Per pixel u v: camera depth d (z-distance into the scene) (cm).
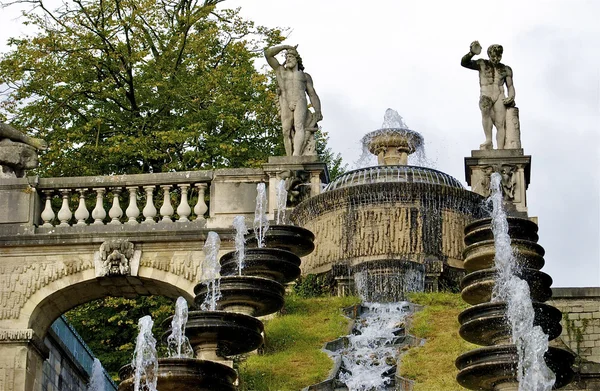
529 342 1719
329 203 2670
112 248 2603
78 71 3738
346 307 2383
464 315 1831
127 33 3800
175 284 2591
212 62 3916
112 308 3525
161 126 3766
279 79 2816
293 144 2778
